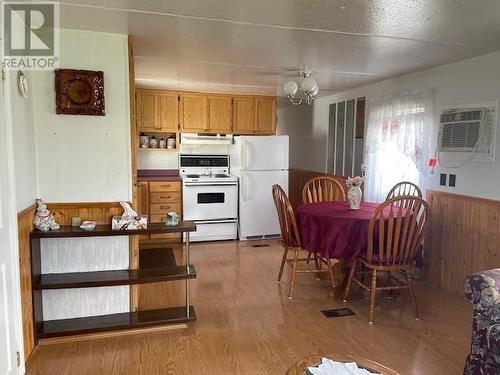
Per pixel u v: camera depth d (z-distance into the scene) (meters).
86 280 2.57
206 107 5.39
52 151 2.60
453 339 2.62
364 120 4.76
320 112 5.93
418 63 3.48
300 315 2.99
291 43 2.90
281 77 4.22
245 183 5.25
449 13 2.24
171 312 2.88
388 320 2.91
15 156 2.14
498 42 2.80
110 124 2.69
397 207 3.46
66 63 2.58
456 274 3.44
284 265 4.06
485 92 3.15
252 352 2.44
